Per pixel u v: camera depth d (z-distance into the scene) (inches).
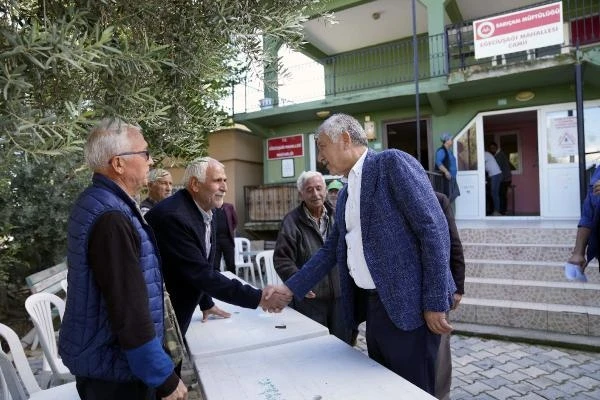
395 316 62.6
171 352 66.7
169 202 83.9
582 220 95.0
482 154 329.1
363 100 338.3
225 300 79.3
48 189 196.7
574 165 300.2
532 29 265.7
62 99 46.3
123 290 49.1
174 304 81.6
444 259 61.6
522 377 134.3
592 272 185.8
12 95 36.0
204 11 53.8
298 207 124.2
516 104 312.5
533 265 199.5
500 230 239.1
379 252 63.9
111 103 49.0
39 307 109.4
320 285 115.1
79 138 45.2
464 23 292.4
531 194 401.4
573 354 151.4
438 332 61.7
